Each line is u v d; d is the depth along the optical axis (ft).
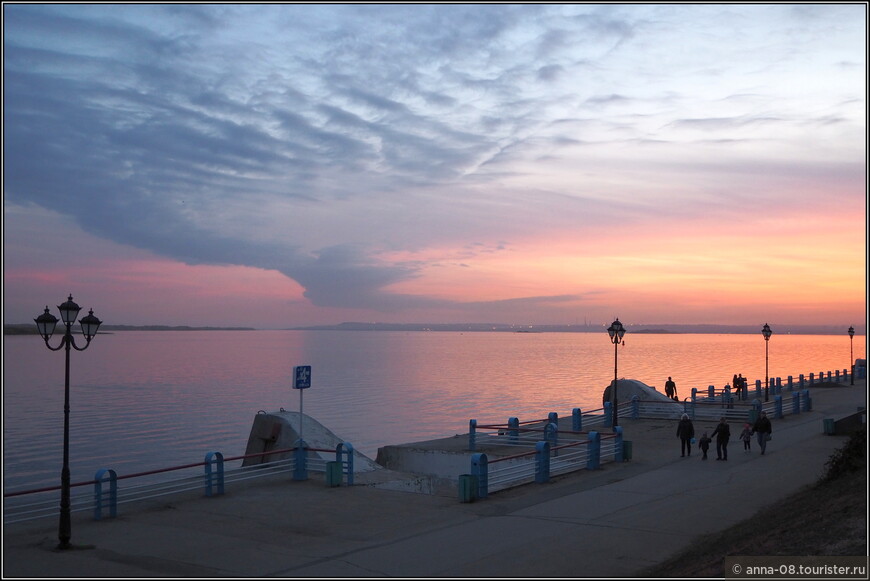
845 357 536.42
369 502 57.62
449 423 180.14
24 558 41.96
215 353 631.56
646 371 363.15
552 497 60.34
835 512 39.88
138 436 159.74
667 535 46.75
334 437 83.71
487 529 49.24
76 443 149.59
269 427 84.53
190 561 41.45
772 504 55.26
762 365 413.18
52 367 418.92
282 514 53.31
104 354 607.37
